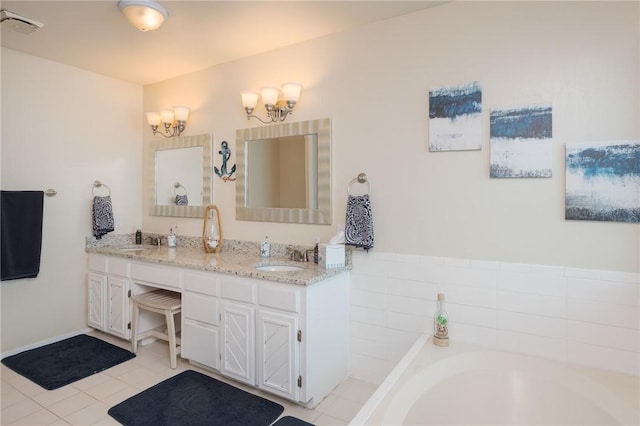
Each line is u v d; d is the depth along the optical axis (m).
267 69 2.88
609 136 1.79
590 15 1.83
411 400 1.60
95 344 3.07
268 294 2.21
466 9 2.12
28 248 2.90
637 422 1.46
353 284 2.50
